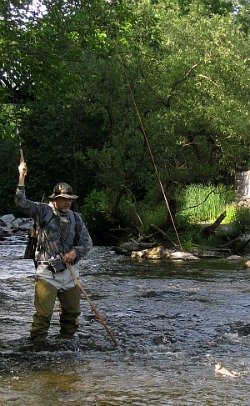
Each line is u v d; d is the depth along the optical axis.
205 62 22.53
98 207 22.64
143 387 5.83
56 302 10.45
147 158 20.78
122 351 7.30
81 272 15.17
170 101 21.25
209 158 21.12
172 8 32.22
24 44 16.73
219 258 18.78
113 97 20.56
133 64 20.27
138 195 23.36
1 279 13.67
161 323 8.93
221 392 5.69
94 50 18.22
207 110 20.42
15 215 36.59
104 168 21.19
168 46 25.42
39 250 7.46
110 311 9.80
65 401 5.40
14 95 21.55
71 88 19.44
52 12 16.55
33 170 33.41
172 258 18.45
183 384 5.94
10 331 8.17
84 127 30.44
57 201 7.43
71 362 6.76
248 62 29.70
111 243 23.27
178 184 20.92
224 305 10.47
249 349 7.50
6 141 36.19
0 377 6.15
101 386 5.86
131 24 18.50
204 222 25.02
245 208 22.39
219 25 28.59
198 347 7.57
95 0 17.41
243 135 20.56
